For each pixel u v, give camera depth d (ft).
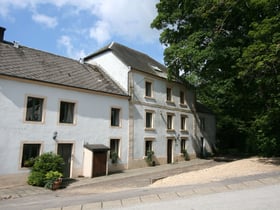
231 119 115.03
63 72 63.67
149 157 77.97
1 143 48.26
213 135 117.80
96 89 65.26
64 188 47.78
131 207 26.14
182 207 24.53
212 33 67.05
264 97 58.75
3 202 36.86
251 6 52.06
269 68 44.86
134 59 85.05
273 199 25.23
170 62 79.00
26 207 31.30
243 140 117.19
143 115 78.43
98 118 65.36
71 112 60.49
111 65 78.69
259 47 42.83
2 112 48.83
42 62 62.34
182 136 94.27
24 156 51.65
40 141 53.67
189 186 34.60
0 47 57.67
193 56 68.95
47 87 55.83
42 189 46.39
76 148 60.03
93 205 28.63
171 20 78.18
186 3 71.31
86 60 85.20
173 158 88.69
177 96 94.43
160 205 25.95
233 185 32.53
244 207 23.12
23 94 51.90
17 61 56.13
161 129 84.84
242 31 64.44
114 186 46.62
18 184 49.57
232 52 63.21
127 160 71.82
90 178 58.34
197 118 105.19
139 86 77.97
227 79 70.23
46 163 50.21
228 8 57.77
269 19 42.91
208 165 75.92
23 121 51.47
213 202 25.52
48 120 55.36
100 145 64.08
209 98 124.88
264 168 43.93
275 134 61.57
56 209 28.40
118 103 71.05
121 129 71.05
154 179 47.14
